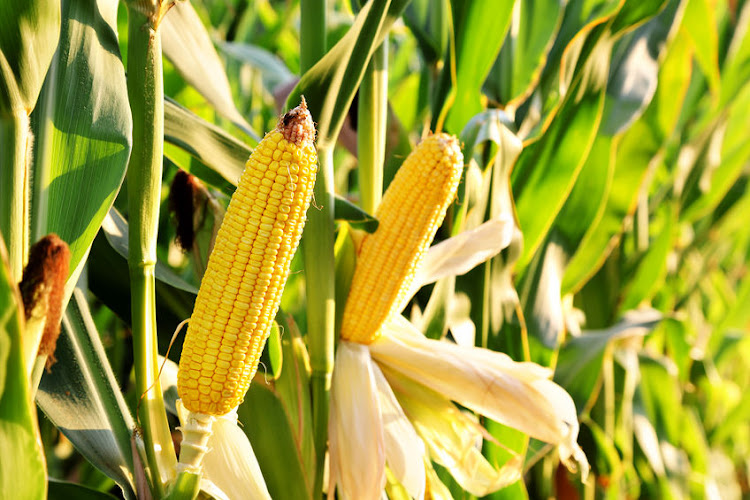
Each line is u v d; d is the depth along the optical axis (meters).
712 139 2.16
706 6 1.72
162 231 1.42
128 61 1.10
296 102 1.23
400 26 2.25
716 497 2.05
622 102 1.62
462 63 1.52
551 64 1.60
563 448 1.29
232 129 1.71
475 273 1.47
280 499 1.22
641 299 1.98
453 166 1.24
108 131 1.09
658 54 1.65
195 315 1.08
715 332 2.53
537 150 1.56
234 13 2.32
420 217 1.25
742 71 2.07
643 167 1.71
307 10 1.27
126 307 1.26
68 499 1.18
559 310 1.60
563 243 1.62
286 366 1.25
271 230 1.06
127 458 1.14
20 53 1.04
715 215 2.38
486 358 1.31
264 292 1.07
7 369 0.98
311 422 1.26
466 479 1.34
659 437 1.95
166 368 1.25
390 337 1.31
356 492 1.24
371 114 1.33
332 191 1.24
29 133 1.07
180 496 1.08
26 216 1.06
